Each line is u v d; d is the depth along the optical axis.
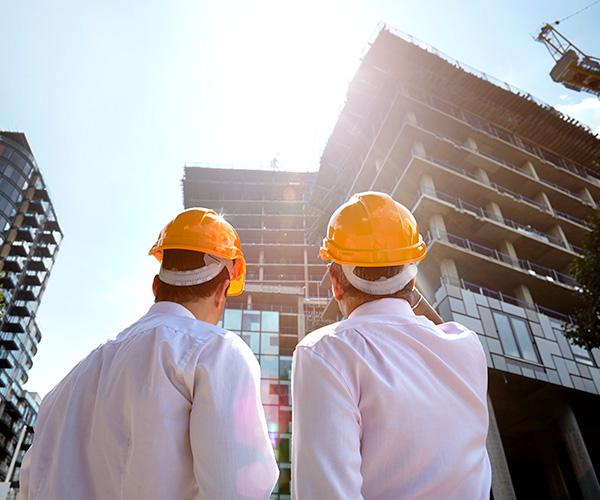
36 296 69.69
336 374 1.24
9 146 66.19
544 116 34.25
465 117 33.44
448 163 29.92
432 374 1.35
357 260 1.58
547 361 20.69
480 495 1.27
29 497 1.32
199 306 1.66
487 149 33.25
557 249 27.91
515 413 23.44
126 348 1.43
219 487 1.16
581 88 34.56
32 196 68.88
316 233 43.31
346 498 1.05
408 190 28.08
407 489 1.18
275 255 56.44
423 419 1.24
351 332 1.38
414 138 29.08
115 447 1.29
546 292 25.75
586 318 15.23
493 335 20.06
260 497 1.21
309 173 62.34
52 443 1.40
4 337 62.22
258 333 32.94
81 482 1.29
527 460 29.27
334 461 1.10
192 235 1.72
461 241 26.17
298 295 41.28
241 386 1.34
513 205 29.25
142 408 1.28
